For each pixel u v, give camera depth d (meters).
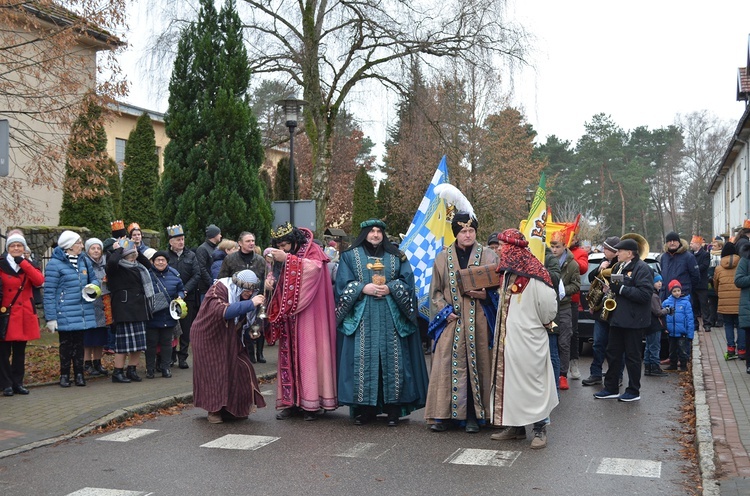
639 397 9.17
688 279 12.62
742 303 10.33
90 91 12.70
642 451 6.66
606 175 73.06
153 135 23.08
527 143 40.66
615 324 9.03
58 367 11.02
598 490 5.50
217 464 6.24
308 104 20.98
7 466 6.20
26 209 15.33
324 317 8.24
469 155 35.59
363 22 20.17
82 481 5.78
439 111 22.05
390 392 7.73
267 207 15.11
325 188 21.56
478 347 7.38
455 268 7.51
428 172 31.16
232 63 14.84
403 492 5.47
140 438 7.20
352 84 21.05
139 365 11.50
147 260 10.16
